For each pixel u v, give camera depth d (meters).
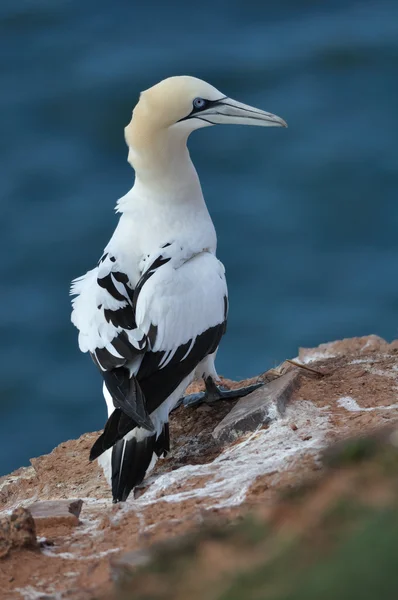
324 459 8.28
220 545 6.75
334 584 5.47
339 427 9.97
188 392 13.23
